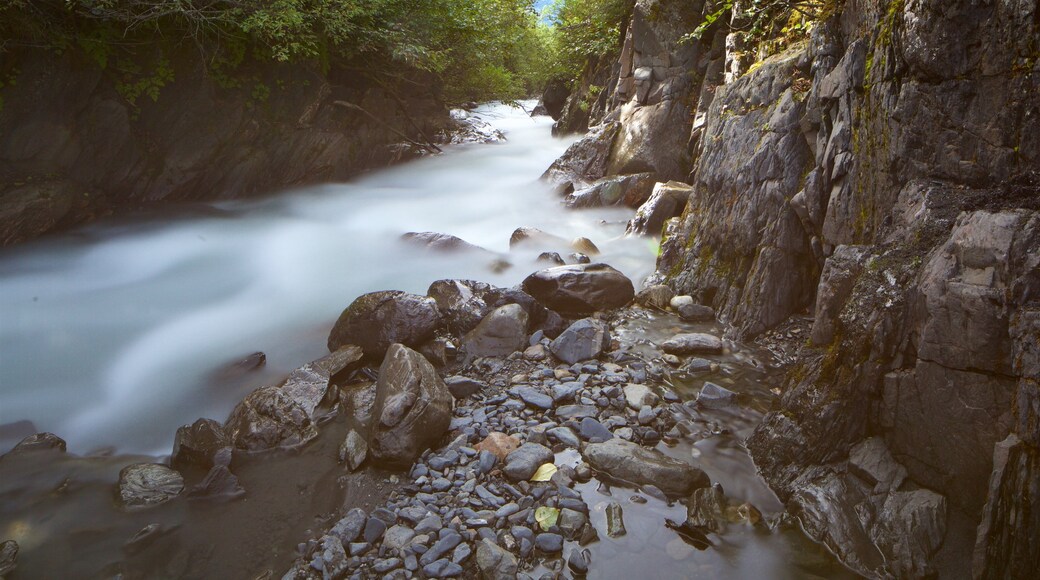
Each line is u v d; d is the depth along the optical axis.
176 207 10.46
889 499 3.40
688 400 4.79
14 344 6.17
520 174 13.86
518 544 3.45
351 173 13.40
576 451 4.22
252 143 11.31
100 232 9.24
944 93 4.02
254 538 3.65
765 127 6.11
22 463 4.33
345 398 4.98
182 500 3.97
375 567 3.33
